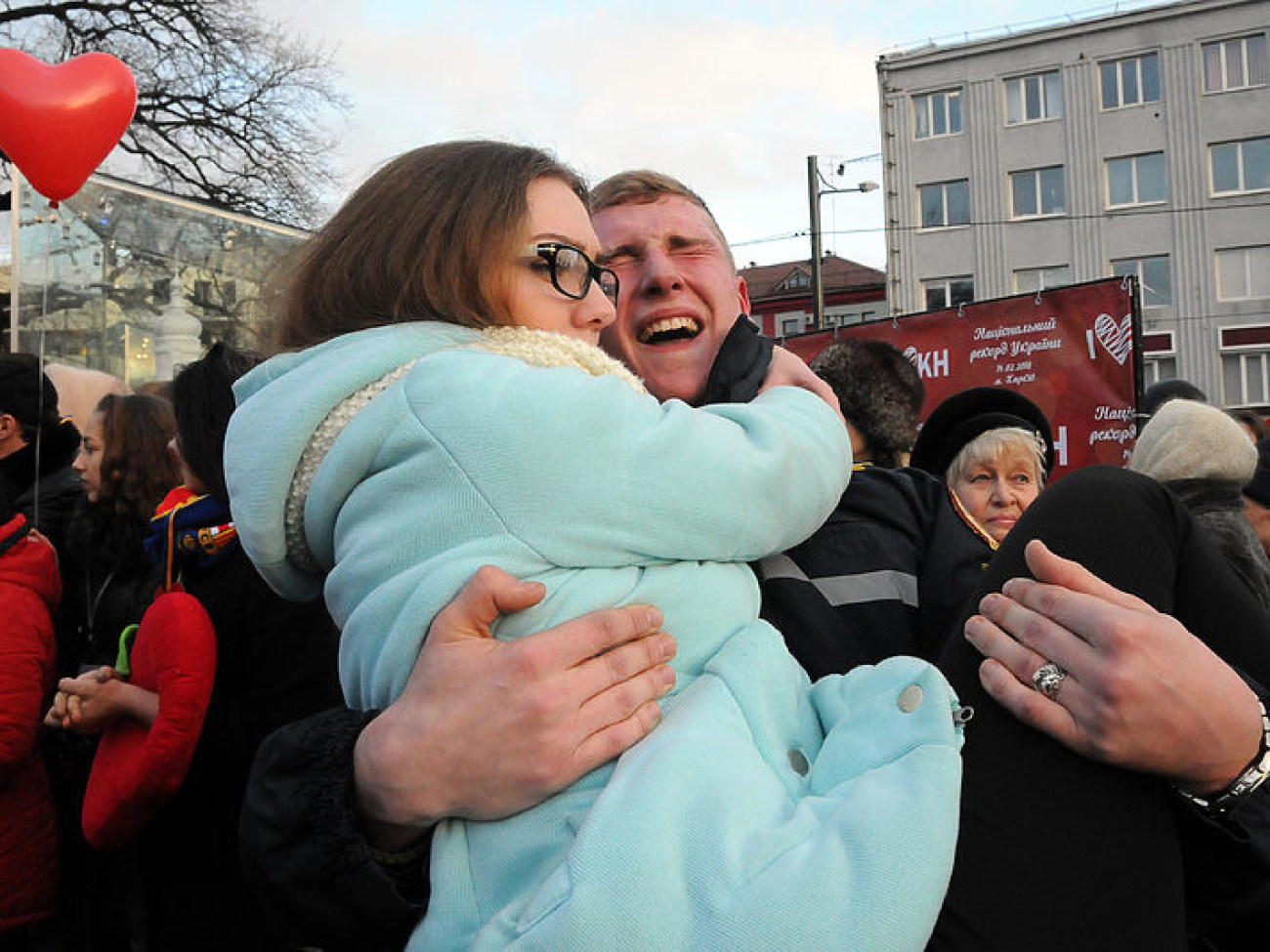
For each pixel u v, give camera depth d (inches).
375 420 38.6
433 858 36.5
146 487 109.8
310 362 42.2
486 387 37.5
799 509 43.1
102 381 161.6
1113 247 1159.6
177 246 168.2
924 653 52.5
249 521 41.4
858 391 105.8
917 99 1245.1
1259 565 86.0
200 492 96.7
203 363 95.7
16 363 141.5
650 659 37.1
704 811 32.1
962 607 50.6
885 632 51.6
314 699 86.5
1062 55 1179.3
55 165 140.5
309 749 39.2
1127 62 1162.0
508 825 35.7
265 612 86.7
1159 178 1149.7
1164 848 37.6
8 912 96.0
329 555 42.8
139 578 108.3
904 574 53.4
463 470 36.6
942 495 58.7
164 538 94.3
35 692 95.3
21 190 163.3
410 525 37.2
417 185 45.4
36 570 99.8
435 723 35.3
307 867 37.7
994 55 1203.2
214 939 87.8
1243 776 37.8
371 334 42.1
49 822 99.3
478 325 43.9
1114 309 280.2
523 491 36.4
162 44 624.7
